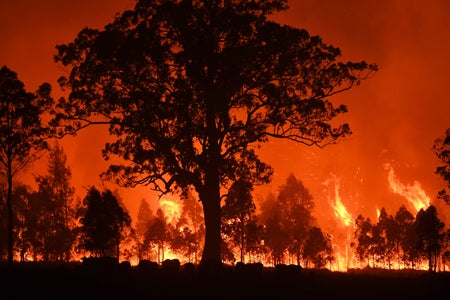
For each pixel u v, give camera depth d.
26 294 34.34
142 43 56.47
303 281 45.50
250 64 57.97
